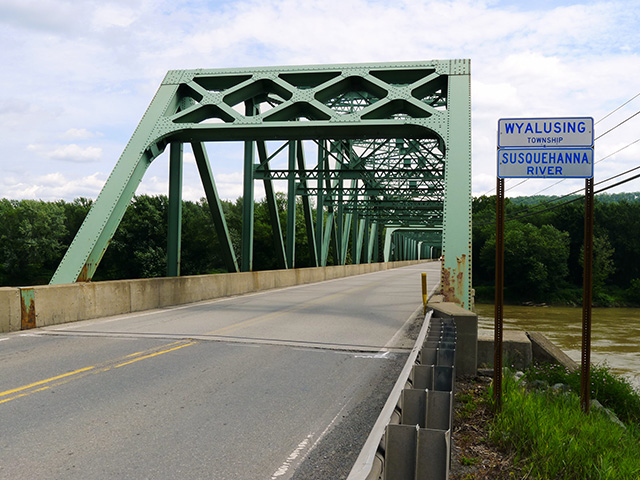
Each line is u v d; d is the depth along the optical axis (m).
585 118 6.47
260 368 7.62
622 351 28.92
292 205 29.11
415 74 17.03
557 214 87.88
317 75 17.39
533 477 4.53
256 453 4.46
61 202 87.25
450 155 14.70
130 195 15.43
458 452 5.10
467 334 8.58
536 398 7.32
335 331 11.15
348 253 89.50
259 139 16.88
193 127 15.99
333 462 4.29
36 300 11.29
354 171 22.64
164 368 7.55
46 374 7.12
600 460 4.82
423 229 82.38
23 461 4.20
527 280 71.00
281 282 27.23
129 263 63.41
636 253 80.69
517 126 6.61
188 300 17.44
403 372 4.17
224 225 20.48
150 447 4.55
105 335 10.33
